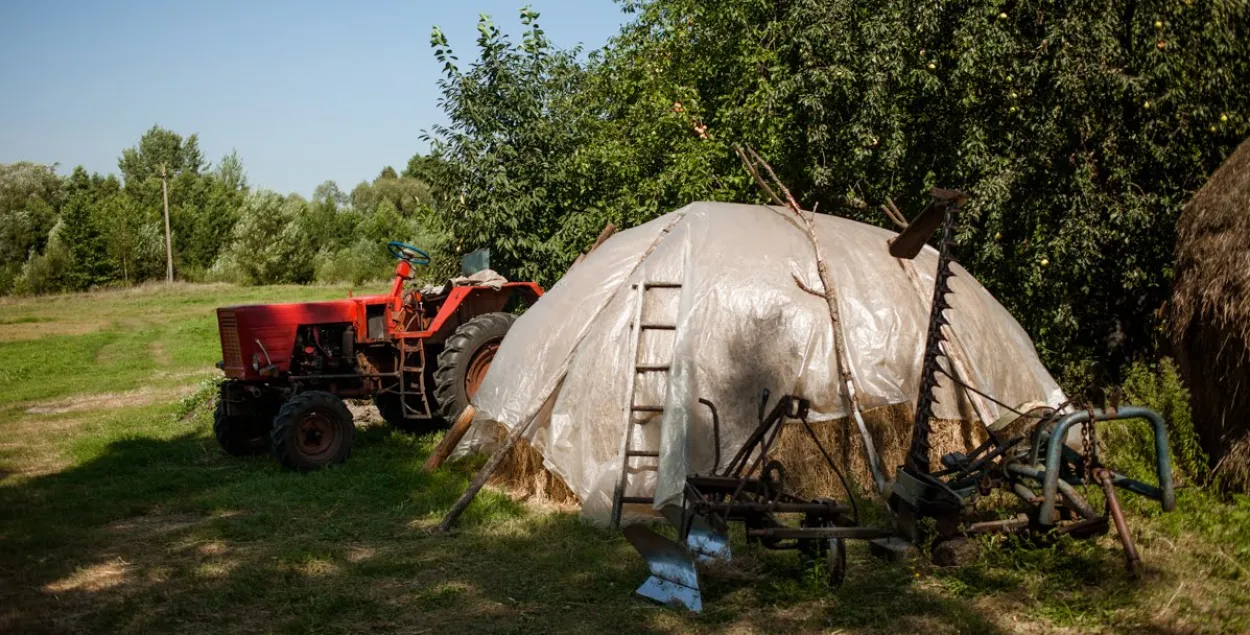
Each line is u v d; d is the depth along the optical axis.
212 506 7.88
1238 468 6.55
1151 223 9.14
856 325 7.30
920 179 11.08
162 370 19.12
